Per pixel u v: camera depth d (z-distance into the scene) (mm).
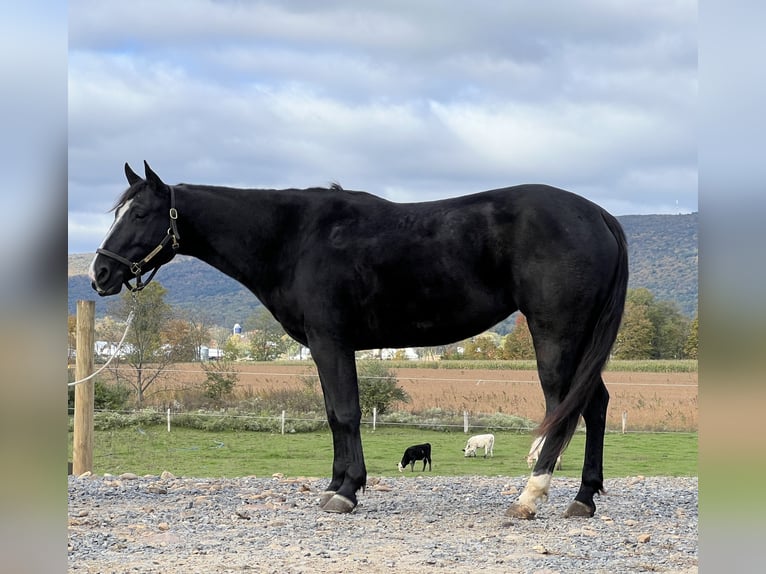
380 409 21547
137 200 6691
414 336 6586
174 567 4730
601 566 4789
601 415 6520
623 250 6328
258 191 6898
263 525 6180
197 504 7223
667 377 33375
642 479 9281
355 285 6496
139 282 6832
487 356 41062
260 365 34125
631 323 40688
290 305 6762
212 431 18938
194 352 24328
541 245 6062
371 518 6484
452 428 19312
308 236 6688
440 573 4559
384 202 6758
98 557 5047
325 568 4695
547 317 6059
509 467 12984
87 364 9430
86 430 9398
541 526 6102
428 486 8602
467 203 6426
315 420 19266
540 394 26141
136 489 8102
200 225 6793
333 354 6598
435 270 6316
